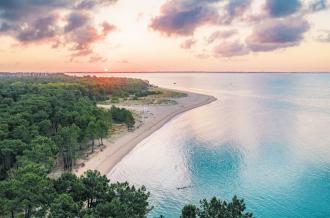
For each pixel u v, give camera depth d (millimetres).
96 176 64438
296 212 84312
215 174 109812
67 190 62938
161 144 146375
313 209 85688
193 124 189250
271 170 112375
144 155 130000
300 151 133375
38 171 69000
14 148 94062
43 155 89250
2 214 57875
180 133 167250
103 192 61812
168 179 106188
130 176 108500
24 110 136375
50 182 62000
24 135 105812
